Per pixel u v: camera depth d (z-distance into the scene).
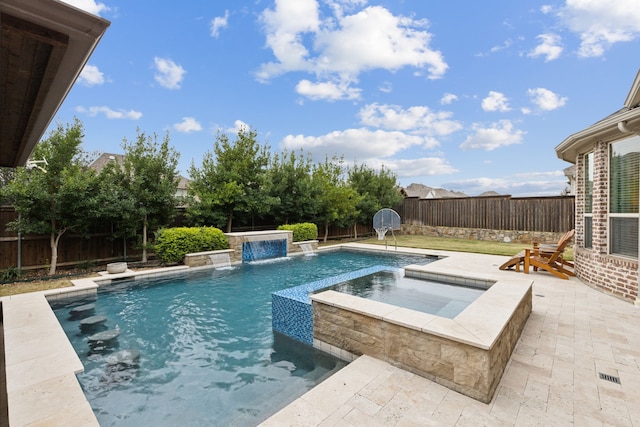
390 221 16.56
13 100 2.24
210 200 12.91
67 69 1.79
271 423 2.85
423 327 3.57
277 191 15.60
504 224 17.69
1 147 3.69
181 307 6.93
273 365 4.39
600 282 7.36
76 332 5.57
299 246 14.59
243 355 4.70
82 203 8.66
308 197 16.16
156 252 10.45
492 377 3.27
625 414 2.98
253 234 12.53
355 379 3.57
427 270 7.11
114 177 10.18
